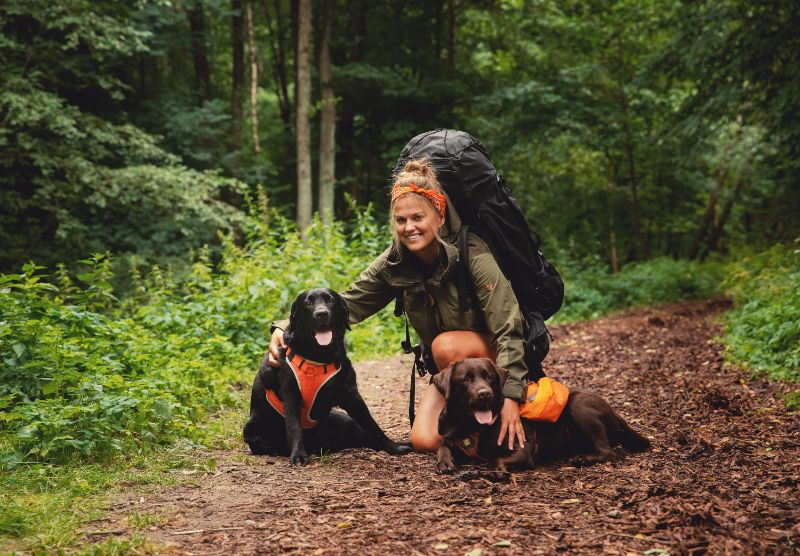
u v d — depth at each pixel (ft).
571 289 52.08
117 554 9.34
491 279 13.56
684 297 54.29
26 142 42.73
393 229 13.89
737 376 22.20
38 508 11.07
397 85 68.18
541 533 9.70
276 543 9.72
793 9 40.98
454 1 77.61
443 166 13.82
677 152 53.16
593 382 23.61
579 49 68.54
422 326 14.74
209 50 79.05
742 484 11.70
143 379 17.01
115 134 47.83
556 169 72.49
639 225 74.28
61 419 14.03
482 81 73.61
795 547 8.96
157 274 30.83
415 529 10.03
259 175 71.20
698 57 46.26
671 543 9.18
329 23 64.44
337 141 76.69
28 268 18.76
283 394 14.58
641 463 13.09
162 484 12.66
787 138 42.98
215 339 22.84
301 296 14.33
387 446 15.19
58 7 42.80
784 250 43.75
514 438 13.25
